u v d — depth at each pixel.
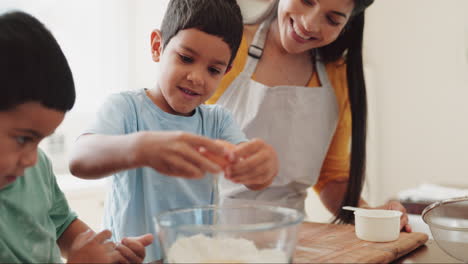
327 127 1.41
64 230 0.92
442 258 0.87
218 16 0.92
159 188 0.99
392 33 2.54
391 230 0.91
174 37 0.95
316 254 0.82
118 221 0.98
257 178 0.72
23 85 0.59
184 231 0.63
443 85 2.40
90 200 1.92
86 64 2.33
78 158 0.74
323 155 1.41
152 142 0.63
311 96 1.36
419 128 2.48
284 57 1.37
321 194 1.54
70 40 2.27
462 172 2.36
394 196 2.54
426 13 2.43
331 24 1.15
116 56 2.41
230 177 0.69
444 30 2.38
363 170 1.37
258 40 1.35
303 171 1.37
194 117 1.06
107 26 2.38
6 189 0.78
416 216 1.59
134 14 2.41
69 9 2.25
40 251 0.81
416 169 2.49
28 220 0.81
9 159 0.62
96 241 0.77
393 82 2.55
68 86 0.66
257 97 1.31
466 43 2.31
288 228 0.65
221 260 0.65
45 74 0.62
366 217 0.91
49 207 0.88
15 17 0.63
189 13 0.92
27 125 0.61
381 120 2.59
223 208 0.78
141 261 0.81
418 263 0.84
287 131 1.34
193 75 0.91
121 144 0.67
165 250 0.65
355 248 0.86
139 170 0.99
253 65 1.33
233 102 1.33
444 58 2.39
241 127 1.31
